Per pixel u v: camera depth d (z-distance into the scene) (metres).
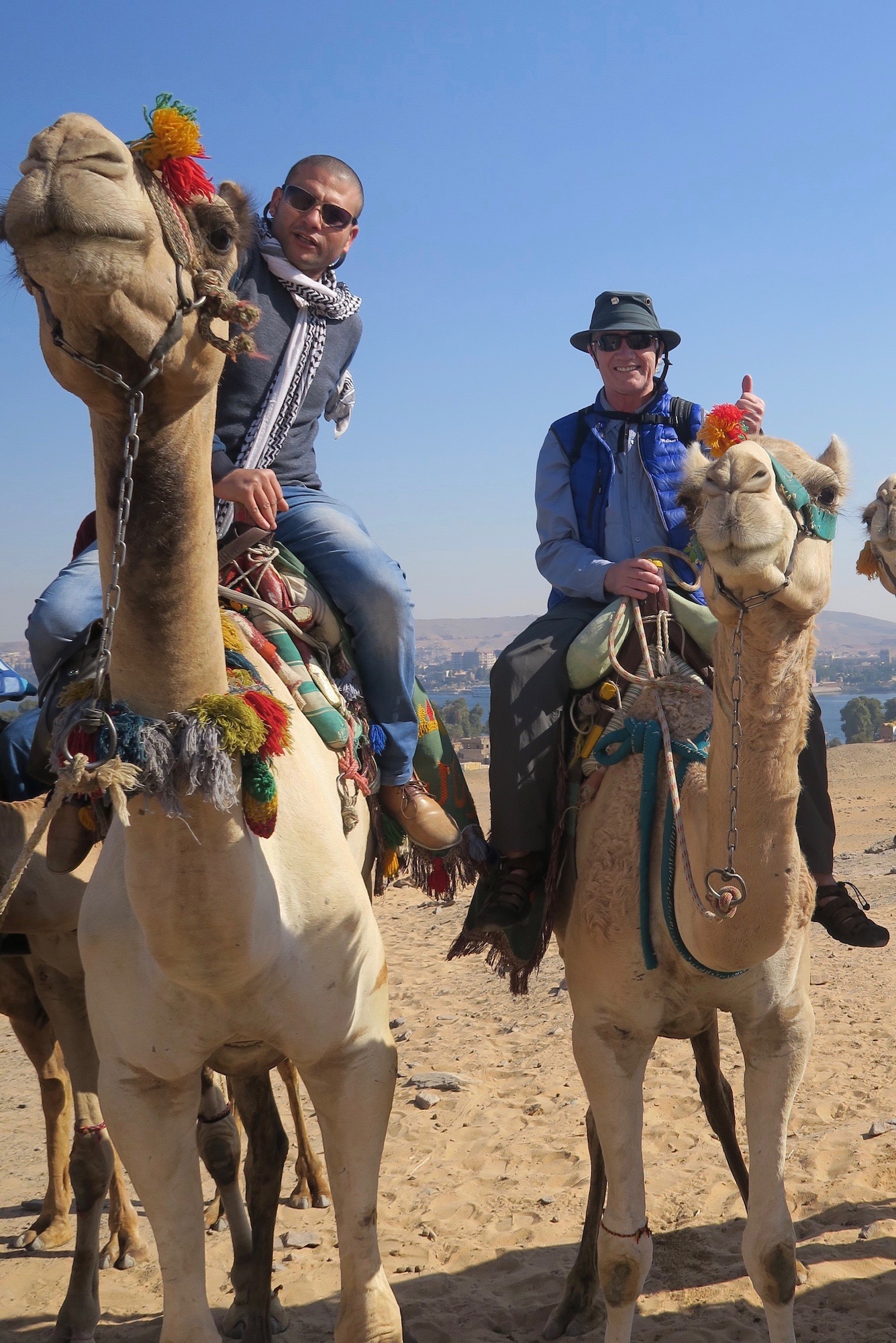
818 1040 7.38
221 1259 5.24
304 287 4.65
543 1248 5.06
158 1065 3.21
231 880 2.79
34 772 4.38
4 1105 8.05
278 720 2.85
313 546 4.41
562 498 5.20
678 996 3.83
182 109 2.34
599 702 4.39
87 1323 4.46
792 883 3.26
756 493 2.89
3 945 4.70
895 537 3.91
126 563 2.56
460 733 131.62
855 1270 4.59
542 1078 7.38
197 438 2.54
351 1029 3.44
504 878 4.51
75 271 2.17
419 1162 6.19
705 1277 4.70
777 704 3.12
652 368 5.21
